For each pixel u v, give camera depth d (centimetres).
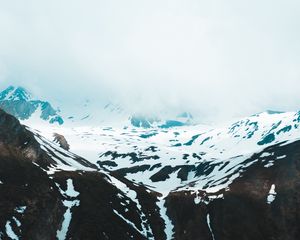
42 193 11681
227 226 13212
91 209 12400
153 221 13975
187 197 16012
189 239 13025
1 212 9738
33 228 9881
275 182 15162
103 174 16500
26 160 13700
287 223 12738
